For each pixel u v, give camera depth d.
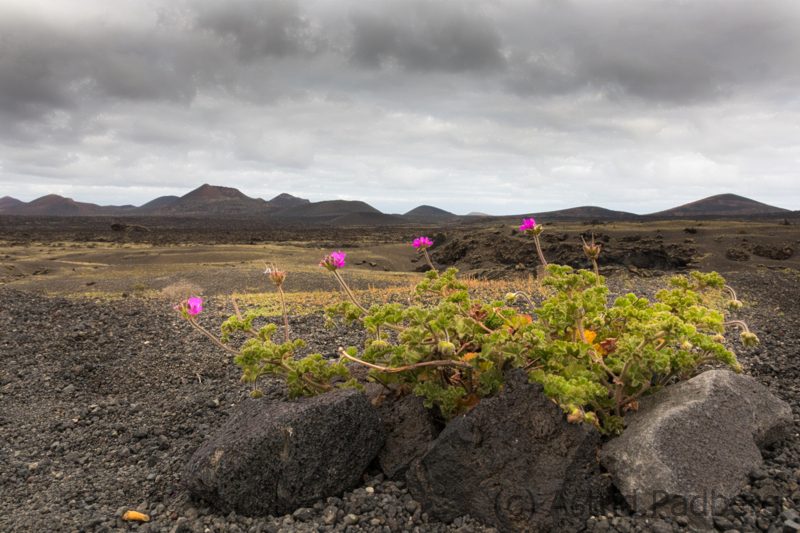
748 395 0.71
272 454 0.63
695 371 0.81
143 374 1.33
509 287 2.77
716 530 0.55
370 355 0.72
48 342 1.60
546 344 0.70
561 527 0.56
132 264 8.05
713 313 0.72
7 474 0.80
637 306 0.80
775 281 3.63
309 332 1.71
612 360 0.70
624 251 7.05
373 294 2.64
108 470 0.82
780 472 0.64
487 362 0.70
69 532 0.63
